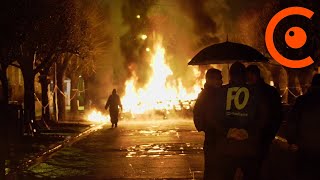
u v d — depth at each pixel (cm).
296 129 767
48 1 2059
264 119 740
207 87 897
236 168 755
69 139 2256
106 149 1927
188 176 1292
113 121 3047
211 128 839
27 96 2361
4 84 1967
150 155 1728
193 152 1794
